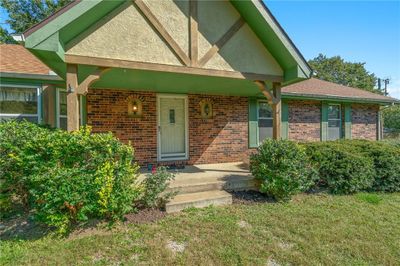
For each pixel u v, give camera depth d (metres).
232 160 8.93
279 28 5.37
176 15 5.00
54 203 3.59
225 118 8.84
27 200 4.20
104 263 2.96
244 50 5.66
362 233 3.83
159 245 3.37
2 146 3.67
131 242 3.45
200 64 5.20
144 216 4.31
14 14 16.97
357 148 6.89
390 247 3.45
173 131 8.27
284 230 3.89
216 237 3.61
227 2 5.50
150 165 7.36
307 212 4.65
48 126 5.40
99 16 4.36
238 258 3.09
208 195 5.18
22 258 3.03
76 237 3.60
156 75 5.42
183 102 8.38
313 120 10.45
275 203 5.16
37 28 3.79
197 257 3.09
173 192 4.94
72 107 4.29
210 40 5.34
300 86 11.03
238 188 5.89
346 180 5.90
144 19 4.74
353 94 11.35
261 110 9.62
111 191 3.87
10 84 6.40
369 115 12.09
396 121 22.48
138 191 4.36
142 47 4.71
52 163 3.62
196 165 8.20
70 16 3.90
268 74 5.91
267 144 5.62
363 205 5.15
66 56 4.16
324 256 3.18
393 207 5.08
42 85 6.73
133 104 7.57
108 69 4.52
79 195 3.65
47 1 17.58
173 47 4.93
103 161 3.87
